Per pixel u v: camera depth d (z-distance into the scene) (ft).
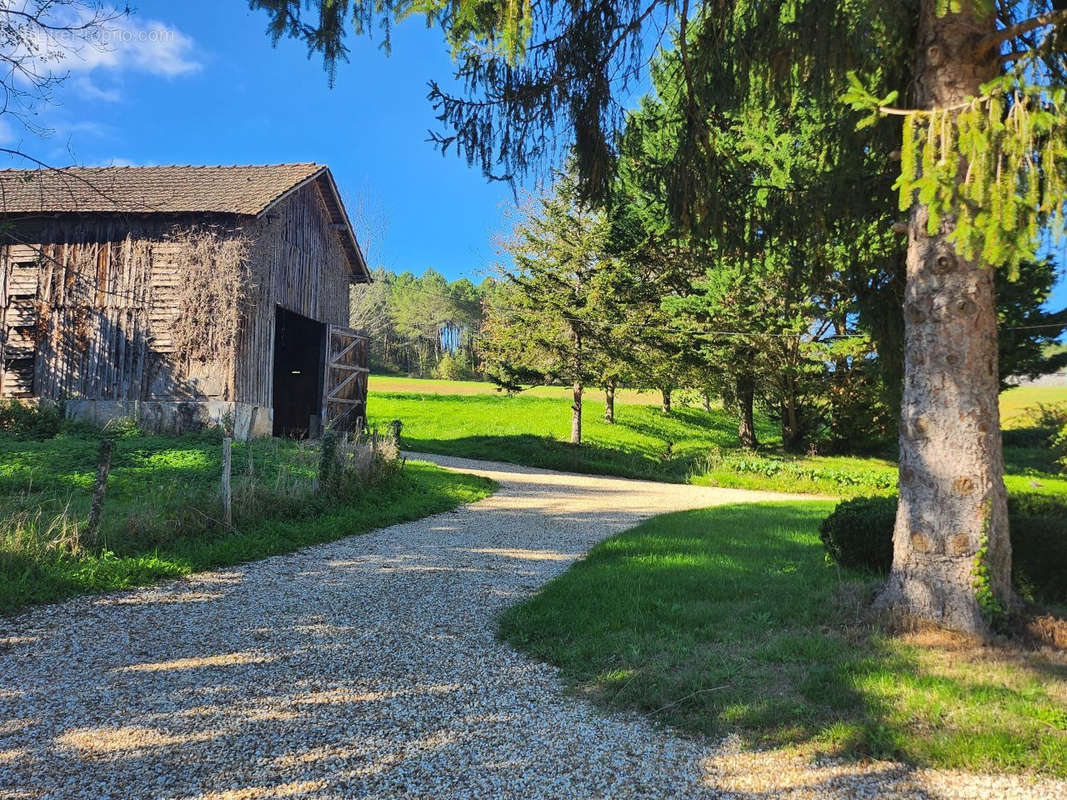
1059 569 18.35
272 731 11.25
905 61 17.94
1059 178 10.98
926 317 16.19
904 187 11.89
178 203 53.26
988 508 15.44
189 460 39.86
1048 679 12.45
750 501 52.70
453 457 79.15
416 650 15.64
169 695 12.72
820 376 86.79
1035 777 9.53
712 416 143.74
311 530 29.45
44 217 52.65
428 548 28.45
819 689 12.26
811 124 32.81
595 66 20.72
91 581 20.06
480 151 21.26
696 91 20.44
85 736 10.94
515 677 13.91
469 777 9.81
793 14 17.49
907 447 16.49
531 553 28.14
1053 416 108.47
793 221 21.94
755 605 17.93
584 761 10.28
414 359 314.35
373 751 10.58
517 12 15.83
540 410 125.49
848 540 22.34
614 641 15.49
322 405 66.23
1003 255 11.00
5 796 9.06
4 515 23.57
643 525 34.27
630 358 84.79
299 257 62.44
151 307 52.49
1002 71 15.98
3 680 13.21
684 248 77.20
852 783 9.50
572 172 23.58
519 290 85.76
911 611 16.01
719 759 10.28
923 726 10.80
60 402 52.31
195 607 18.86
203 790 9.36
